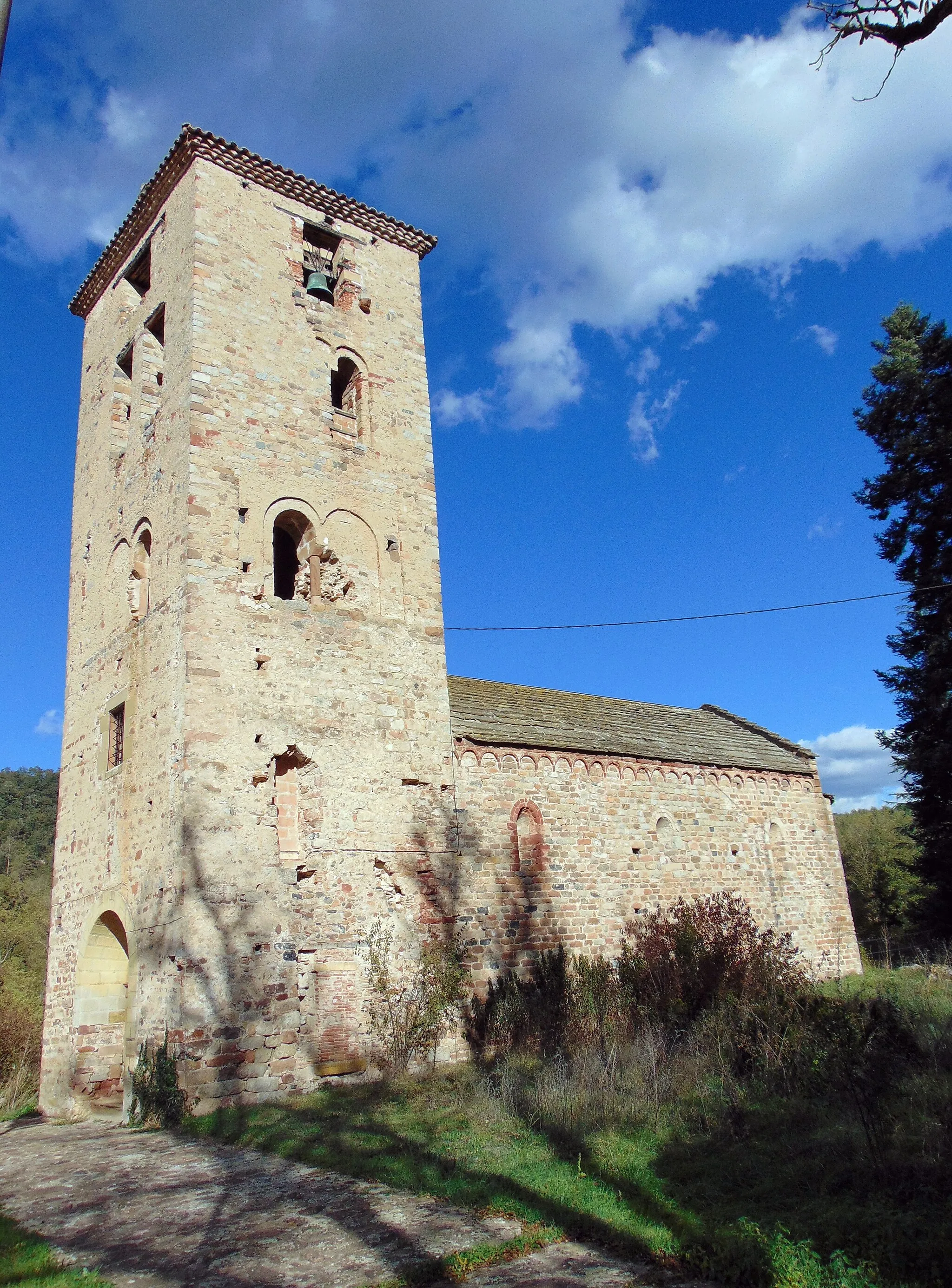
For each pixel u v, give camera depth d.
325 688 16.06
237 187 18.19
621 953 19.14
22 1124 15.20
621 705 25.91
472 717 19.42
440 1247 6.89
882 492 27.28
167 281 18.06
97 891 16.25
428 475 19.23
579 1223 7.19
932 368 27.05
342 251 19.83
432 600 18.30
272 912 14.17
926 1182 7.08
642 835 20.84
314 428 17.66
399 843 16.23
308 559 16.95
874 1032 10.31
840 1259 5.98
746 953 14.68
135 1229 7.82
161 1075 12.94
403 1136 10.34
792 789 25.22
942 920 28.27
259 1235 7.45
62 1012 16.89
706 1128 9.20
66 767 18.78
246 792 14.53
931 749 25.92
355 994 14.90
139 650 16.27
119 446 19.45
